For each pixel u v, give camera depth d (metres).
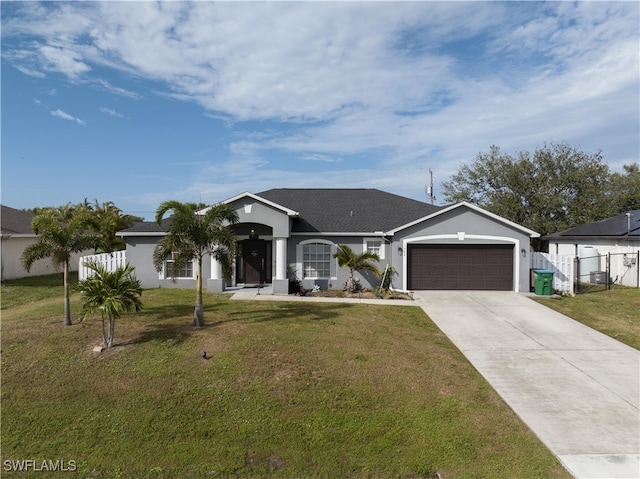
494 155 34.53
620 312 13.82
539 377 8.17
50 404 6.63
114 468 5.22
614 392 7.50
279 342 9.40
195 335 9.68
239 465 5.30
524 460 5.38
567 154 32.31
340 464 5.32
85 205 37.03
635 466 5.26
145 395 6.92
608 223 24.47
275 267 17.95
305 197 22.12
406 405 6.80
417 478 5.10
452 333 11.23
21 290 17.75
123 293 8.77
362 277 18.14
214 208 10.79
